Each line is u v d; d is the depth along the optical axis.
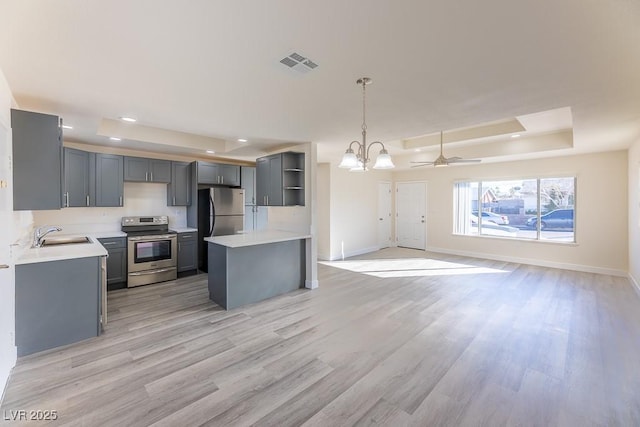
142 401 1.98
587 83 2.27
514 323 3.26
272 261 4.24
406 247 8.42
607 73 2.10
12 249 2.40
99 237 4.27
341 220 7.17
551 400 2.00
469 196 7.22
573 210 5.72
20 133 2.41
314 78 2.21
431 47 1.77
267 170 4.79
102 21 1.50
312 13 1.44
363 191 7.77
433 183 7.79
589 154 5.47
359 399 2.02
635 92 2.44
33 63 1.97
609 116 3.12
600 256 5.40
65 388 2.11
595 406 1.95
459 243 7.32
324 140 4.39
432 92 2.48
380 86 2.36
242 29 1.59
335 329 3.12
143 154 5.11
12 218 2.39
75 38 1.67
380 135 4.07
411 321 3.33
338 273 5.58
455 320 3.36
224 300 3.73
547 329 3.11
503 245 6.60
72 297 2.75
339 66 2.03
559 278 5.09
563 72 2.09
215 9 1.41
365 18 1.49
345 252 7.26
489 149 5.79
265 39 1.69
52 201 2.55
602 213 5.36
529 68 2.04
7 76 2.15
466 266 6.09
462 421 1.81
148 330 3.07
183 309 3.70
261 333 3.02
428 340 2.87
